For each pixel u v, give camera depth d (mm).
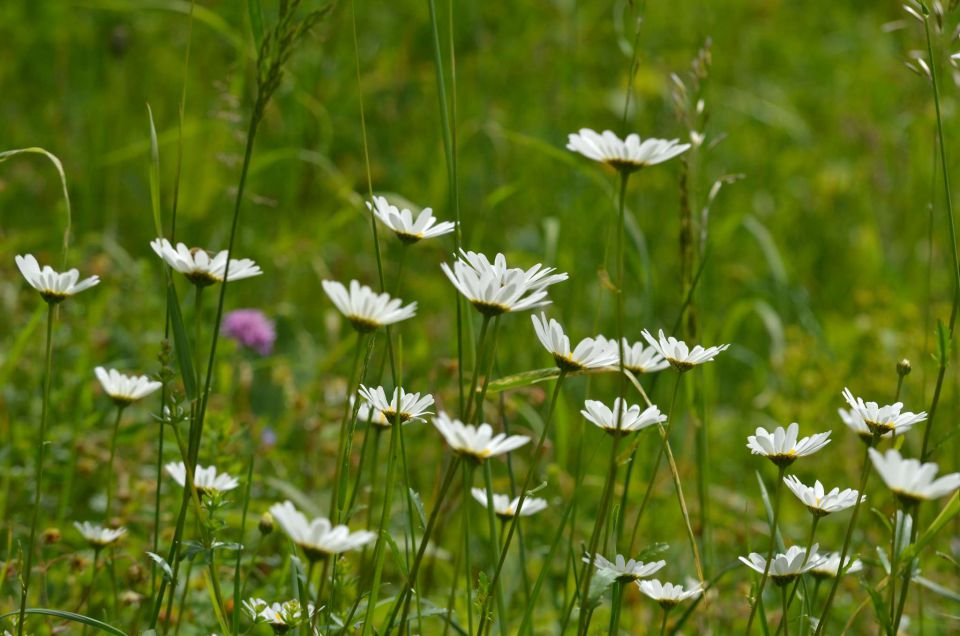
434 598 4176
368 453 5090
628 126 9000
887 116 10188
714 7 11039
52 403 4859
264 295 6824
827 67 11242
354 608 2664
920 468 2172
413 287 7285
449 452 4648
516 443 2215
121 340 5781
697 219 4199
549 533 4762
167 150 7168
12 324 5676
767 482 5695
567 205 7992
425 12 9828
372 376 5938
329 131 7293
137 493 4426
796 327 7172
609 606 4160
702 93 3938
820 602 4539
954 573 4648
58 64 8695
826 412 6098
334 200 8039
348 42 8992
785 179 9664
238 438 4520
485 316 2439
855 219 9047
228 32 6180
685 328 4051
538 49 9531
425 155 8758
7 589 3861
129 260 6410
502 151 8539
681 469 5348
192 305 6125
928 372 6152
